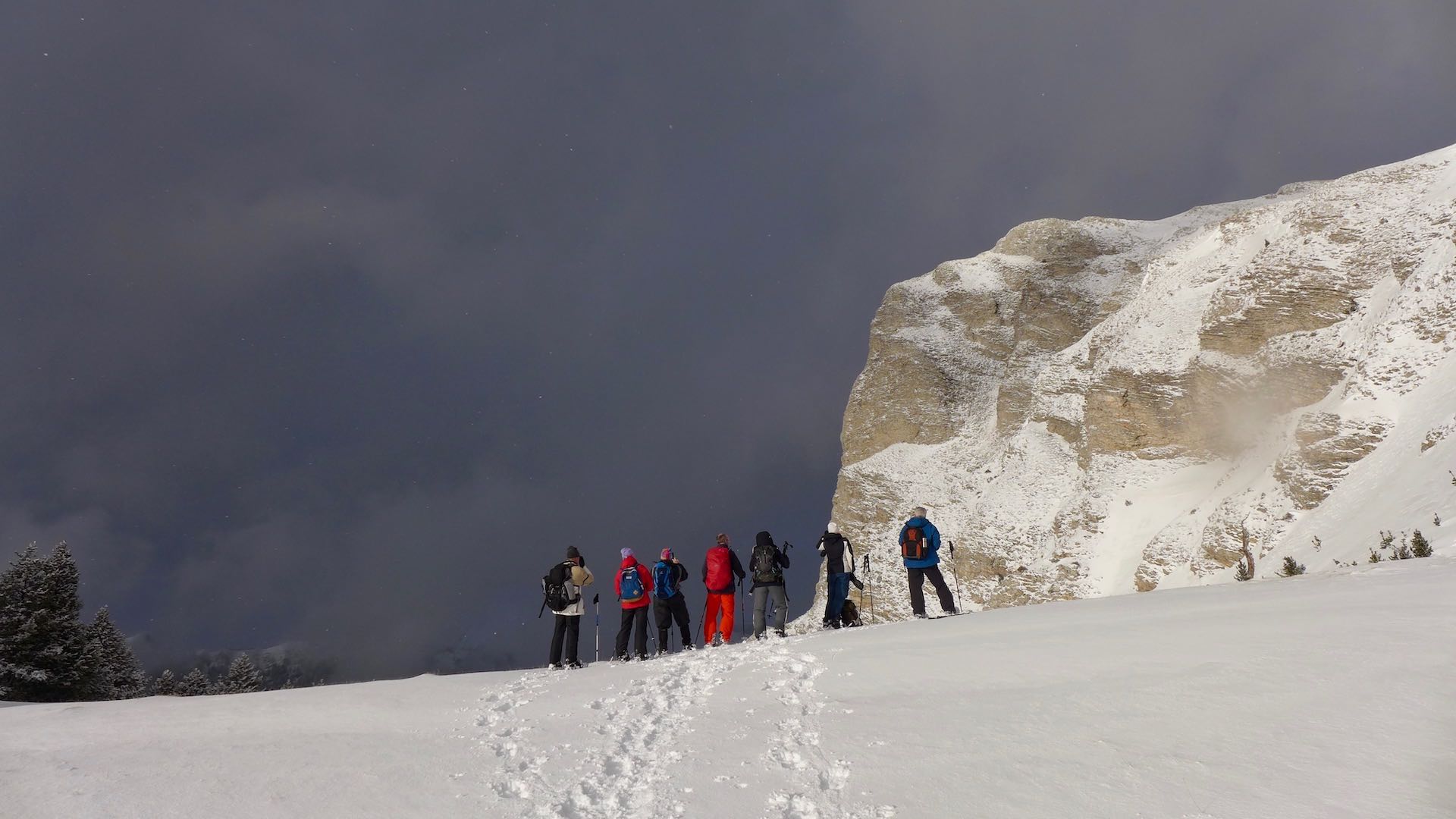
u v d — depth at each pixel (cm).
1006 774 509
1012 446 6825
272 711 962
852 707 705
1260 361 4841
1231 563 3950
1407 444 3350
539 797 588
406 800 602
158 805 622
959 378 9056
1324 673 600
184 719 938
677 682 952
